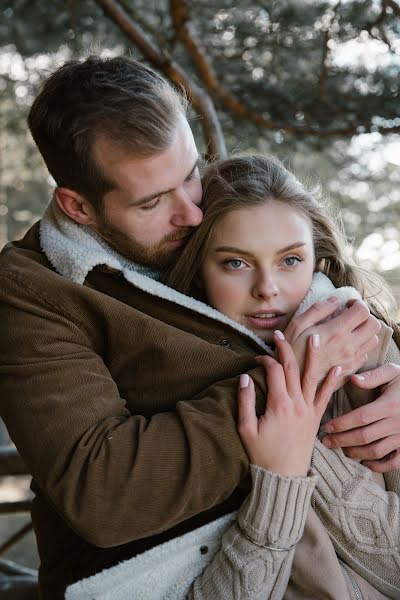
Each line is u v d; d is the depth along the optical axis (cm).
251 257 134
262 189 136
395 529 128
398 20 288
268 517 119
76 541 141
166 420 123
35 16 345
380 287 159
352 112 308
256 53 320
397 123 306
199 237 139
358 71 312
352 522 127
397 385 132
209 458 118
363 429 127
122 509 117
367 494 128
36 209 894
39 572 147
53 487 120
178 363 133
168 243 142
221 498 121
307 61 316
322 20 309
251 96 312
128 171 132
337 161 416
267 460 119
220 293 138
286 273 137
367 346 128
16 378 129
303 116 312
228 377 132
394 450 131
